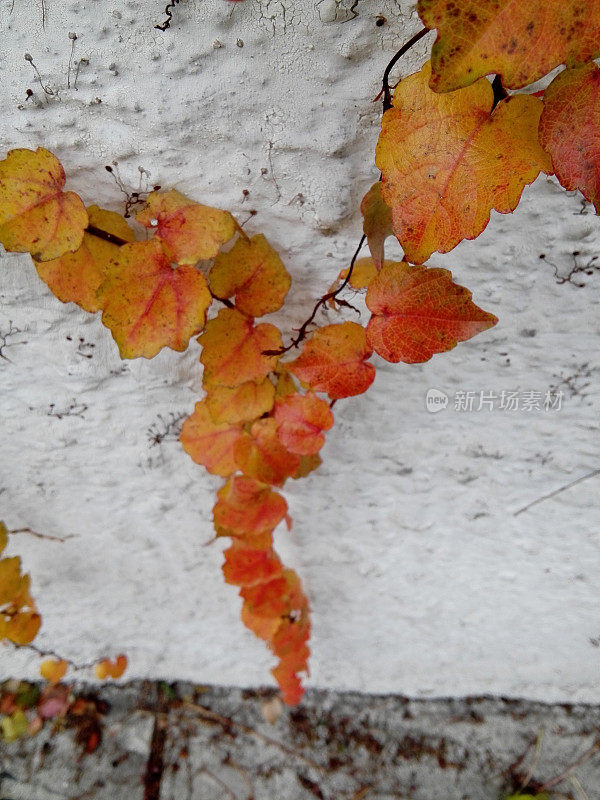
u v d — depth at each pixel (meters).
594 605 0.61
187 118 0.39
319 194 0.41
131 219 0.43
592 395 0.49
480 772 0.67
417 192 0.33
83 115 0.40
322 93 0.38
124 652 0.74
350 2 0.35
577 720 0.69
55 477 0.58
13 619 0.55
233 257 0.41
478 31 0.27
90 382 0.51
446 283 0.37
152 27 0.37
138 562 0.65
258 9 0.36
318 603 0.67
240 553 0.51
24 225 0.38
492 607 0.64
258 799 0.67
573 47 0.27
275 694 0.74
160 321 0.40
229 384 0.43
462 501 0.57
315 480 0.56
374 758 0.69
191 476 0.57
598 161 0.31
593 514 0.55
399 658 0.71
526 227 0.42
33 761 0.70
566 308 0.45
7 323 0.48
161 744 0.71
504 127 0.32
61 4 0.36
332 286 0.45
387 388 0.50
